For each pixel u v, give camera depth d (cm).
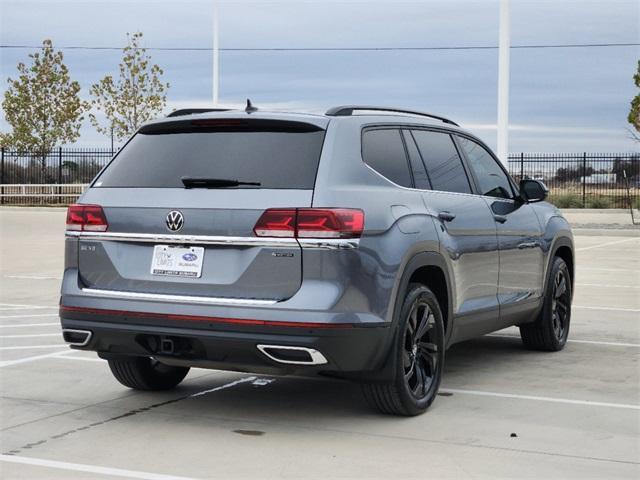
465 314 696
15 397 688
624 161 3528
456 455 543
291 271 556
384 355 595
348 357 561
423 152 682
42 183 4419
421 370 640
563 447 562
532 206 848
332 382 747
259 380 754
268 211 561
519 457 540
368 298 569
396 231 599
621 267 1725
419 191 651
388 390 608
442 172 699
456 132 747
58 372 779
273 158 582
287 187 567
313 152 580
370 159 615
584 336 984
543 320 866
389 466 521
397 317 595
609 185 3606
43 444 562
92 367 801
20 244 2136
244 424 611
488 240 732
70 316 612
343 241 557
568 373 787
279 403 671
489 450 554
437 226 650
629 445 568
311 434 586
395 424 612
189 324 570
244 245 566
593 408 662
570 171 3572
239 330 557
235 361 571
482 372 790
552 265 868
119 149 640
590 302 1265
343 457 537
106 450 550
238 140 599
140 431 592
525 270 811
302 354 552
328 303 549
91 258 613
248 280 564
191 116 618
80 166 4325
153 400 679
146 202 596
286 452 547
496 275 751
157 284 588
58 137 4859
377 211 587
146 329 584
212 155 598
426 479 498
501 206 772
